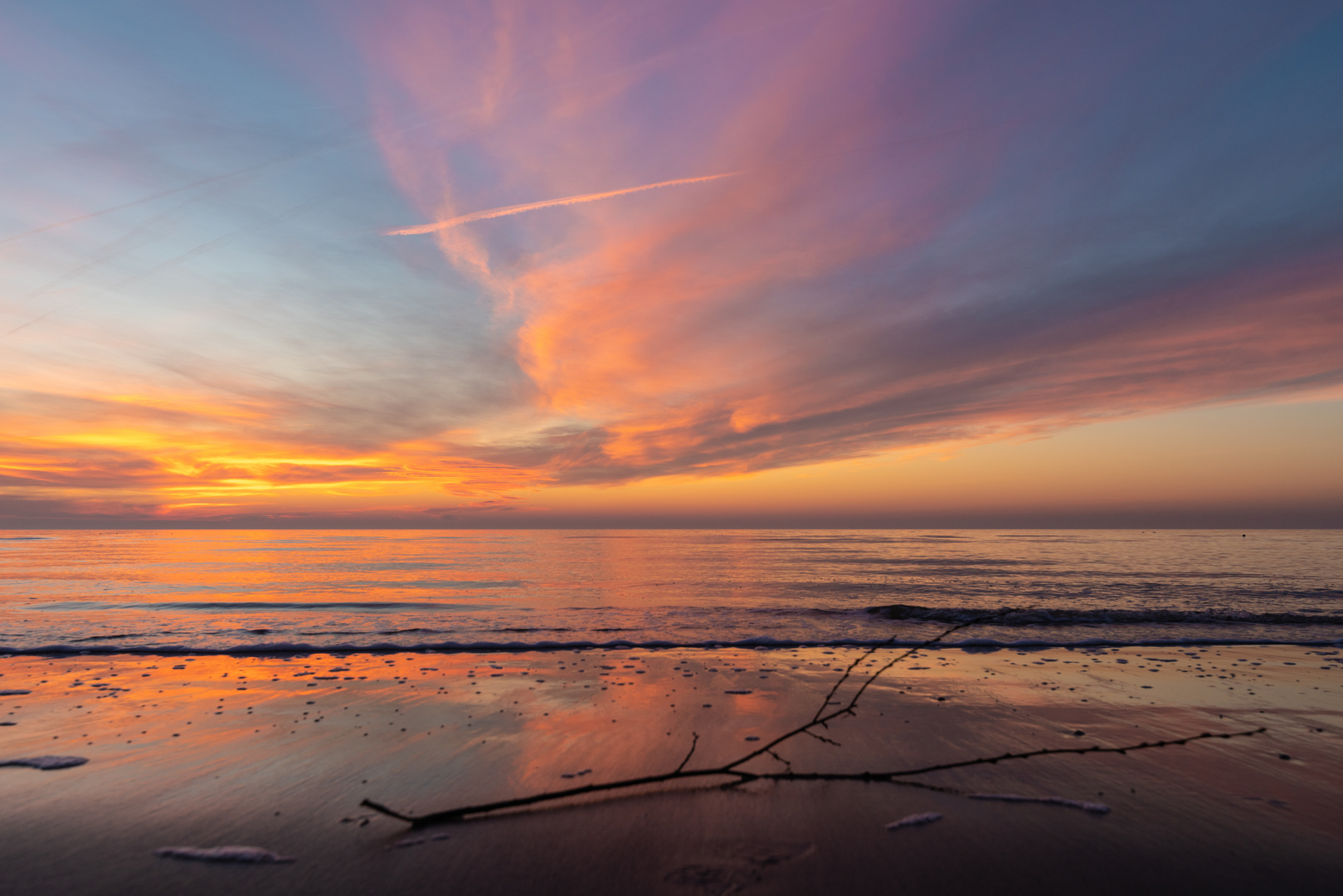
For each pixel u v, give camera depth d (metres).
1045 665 7.73
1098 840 3.07
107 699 6.02
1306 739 4.71
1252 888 2.63
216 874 2.70
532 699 6.00
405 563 36.03
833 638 10.21
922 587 22.00
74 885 2.60
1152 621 11.84
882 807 3.45
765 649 9.24
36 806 3.45
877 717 5.36
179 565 33.78
